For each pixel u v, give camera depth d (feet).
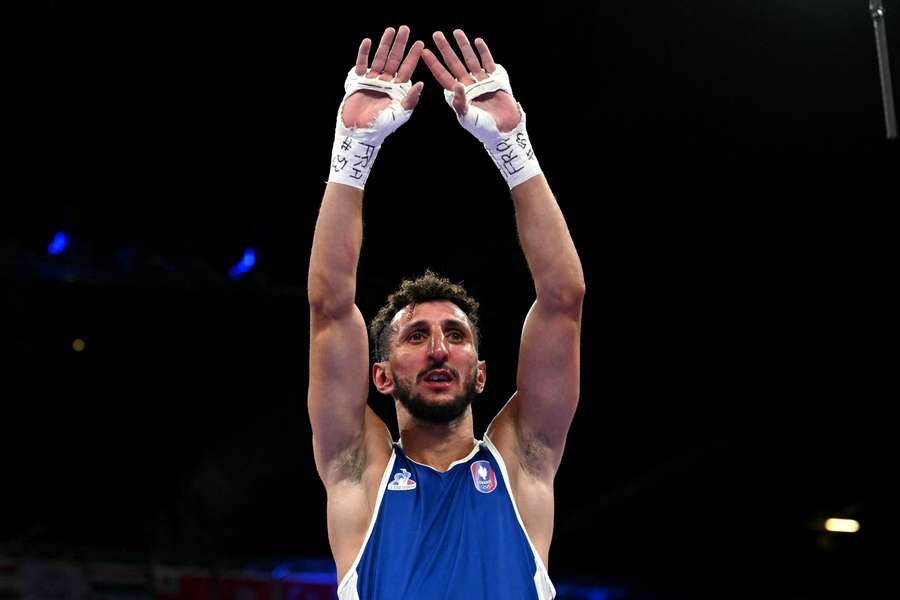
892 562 59.16
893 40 40.27
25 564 47.62
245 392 57.93
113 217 49.85
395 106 16.87
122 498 57.82
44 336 52.24
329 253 16.69
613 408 58.75
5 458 56.80
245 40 42.98
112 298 52.06
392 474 16.70
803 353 56.85
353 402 16.80
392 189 49.49
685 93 45.16
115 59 43.75
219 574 49.08
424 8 41.37
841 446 59.57
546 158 48.29
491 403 52.95
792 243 52.42
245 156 48.52
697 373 57.52
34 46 42.98
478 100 17.54
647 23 41.73
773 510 61.16
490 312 52.60
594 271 53.72
